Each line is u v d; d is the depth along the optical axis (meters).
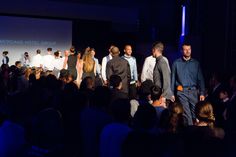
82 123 3.93
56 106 4.48
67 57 11.84
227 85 5.60
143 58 19.38
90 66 9.71
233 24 9.97
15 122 3.33
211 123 3.60
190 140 2.84
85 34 21.02
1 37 18.66
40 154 3.14
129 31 22.12
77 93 4.43
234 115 4.30
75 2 20.86
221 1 10.78
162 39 20.03
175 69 6.51
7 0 19.23
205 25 11.98
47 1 20.20
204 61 11.77
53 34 19.75
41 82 5.49
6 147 3.07
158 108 4.40
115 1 21.81
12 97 3.57
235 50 9.84
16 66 12.22
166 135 2.84
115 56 7.51
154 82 6.62
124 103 3.47
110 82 5.70
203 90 6.44
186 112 6.37
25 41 19.12
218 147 2.78
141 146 2.63
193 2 14.32
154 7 21.06
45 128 3.23
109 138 3.30
